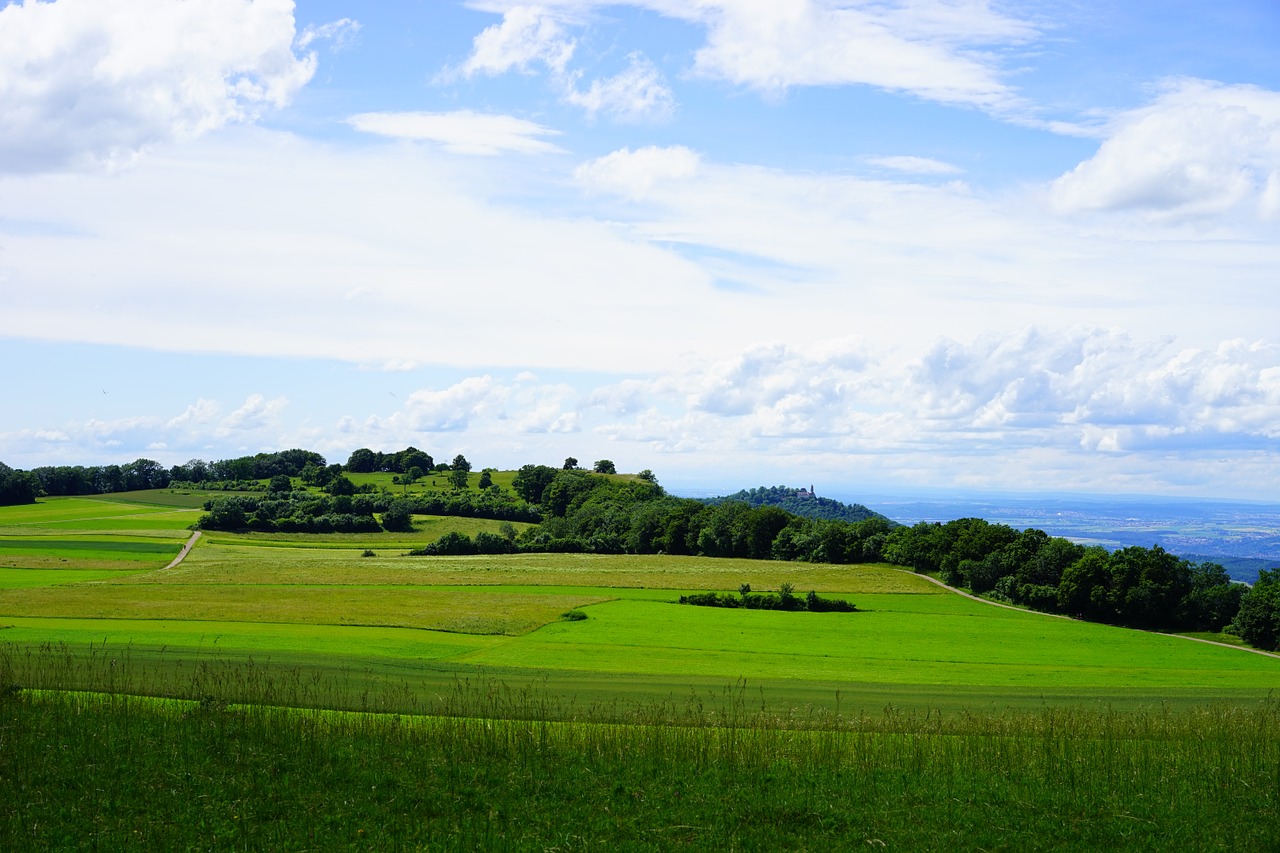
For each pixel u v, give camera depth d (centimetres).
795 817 1723
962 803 1797
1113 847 1598
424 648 5294
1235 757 2083
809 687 4234
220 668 3909
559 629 6538
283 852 1512
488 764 1988
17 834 1534
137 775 1839
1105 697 4209
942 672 5075
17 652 4031
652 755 2073
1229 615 7825
